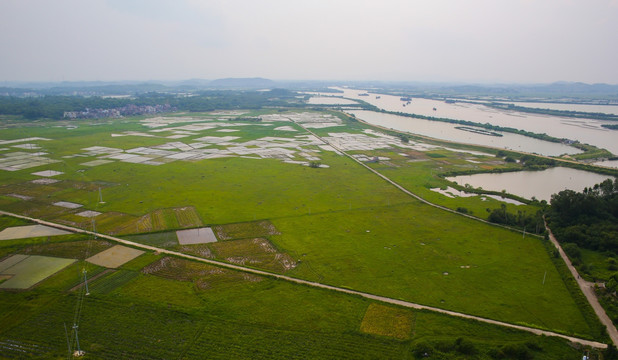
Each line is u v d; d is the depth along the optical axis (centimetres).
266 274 7944
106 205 11875
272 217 11231
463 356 5709
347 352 5794
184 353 5688
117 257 8562
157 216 11050
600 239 9431
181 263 8362
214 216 11162
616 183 12131
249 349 5806
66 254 8638
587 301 7125
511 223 10925
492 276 8075
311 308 6850
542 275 8144
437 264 8575
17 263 8188
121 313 6581
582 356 5688
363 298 7162
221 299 7056
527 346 5866
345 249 9238
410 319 6581
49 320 6350
